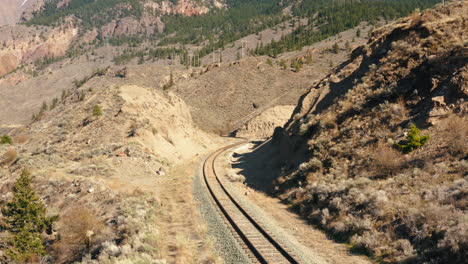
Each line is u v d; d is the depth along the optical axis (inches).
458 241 456.4
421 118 903.1
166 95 3548.2
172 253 585.6
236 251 570.6
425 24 1246.3
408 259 498.3
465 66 901.2
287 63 7588.6
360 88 1240.2
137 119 2252.7
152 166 1624.0
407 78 1085.1
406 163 794.8
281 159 1487.5
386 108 1040.8
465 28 1122.0
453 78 896.9
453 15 1262.3
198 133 3161.9
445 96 890.1
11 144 2175.2
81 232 747.4
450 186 613.9
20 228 747.4
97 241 711.1
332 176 940.6
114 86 2962.6
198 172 1573.6
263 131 4020.7
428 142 811.4
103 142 1892.2
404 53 1202.6
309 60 7475.4
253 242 602.2
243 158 2266.2
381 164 837.8
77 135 2071.9
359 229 640.4
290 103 4928.6
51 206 989.8
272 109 4320.9
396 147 871.1
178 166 1838.1
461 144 724.0
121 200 956.6
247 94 5502.0
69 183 1120.8
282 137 1691.7
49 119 2775.6
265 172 1502.2
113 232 745.0
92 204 952.9
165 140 2186.3
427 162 746.8
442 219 528.4
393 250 539.2
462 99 846.5
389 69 1189.7
